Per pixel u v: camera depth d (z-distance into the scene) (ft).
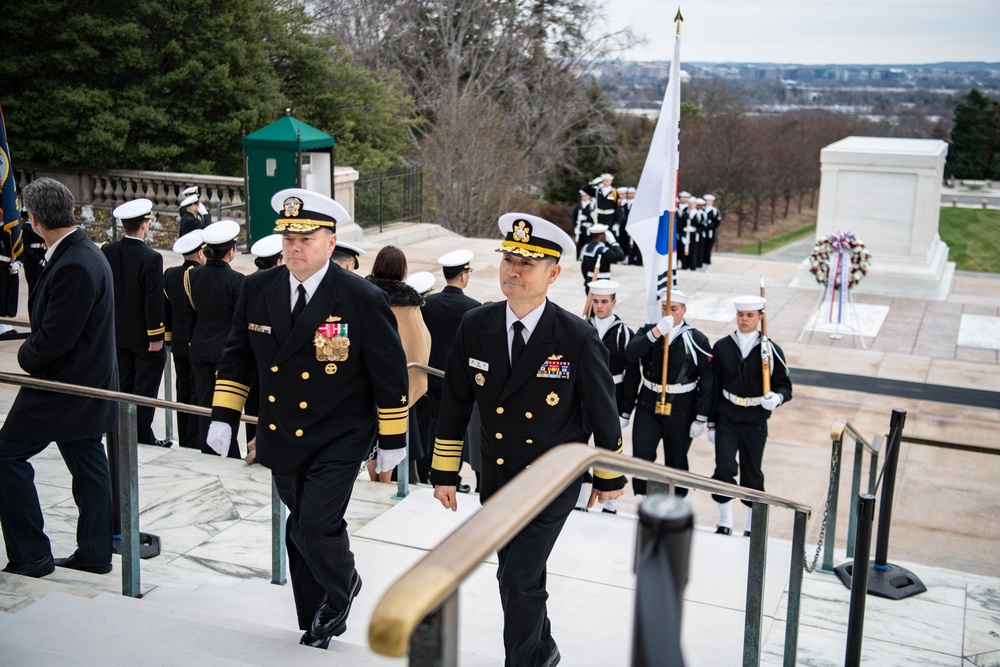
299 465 13.25
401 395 13.42
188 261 27.40
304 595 14.03
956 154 272.72
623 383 27.76
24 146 71.46
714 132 204.64
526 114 128.47
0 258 39.52
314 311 13.09
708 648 17.11
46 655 11.60
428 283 27.09
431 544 19.33
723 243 217.77
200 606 15.46
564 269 66.54
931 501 31.07
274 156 58.54
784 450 35.42
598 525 21.47
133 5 74.69
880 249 62.54
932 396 41.83
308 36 90.68
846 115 269.44
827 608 20.76
